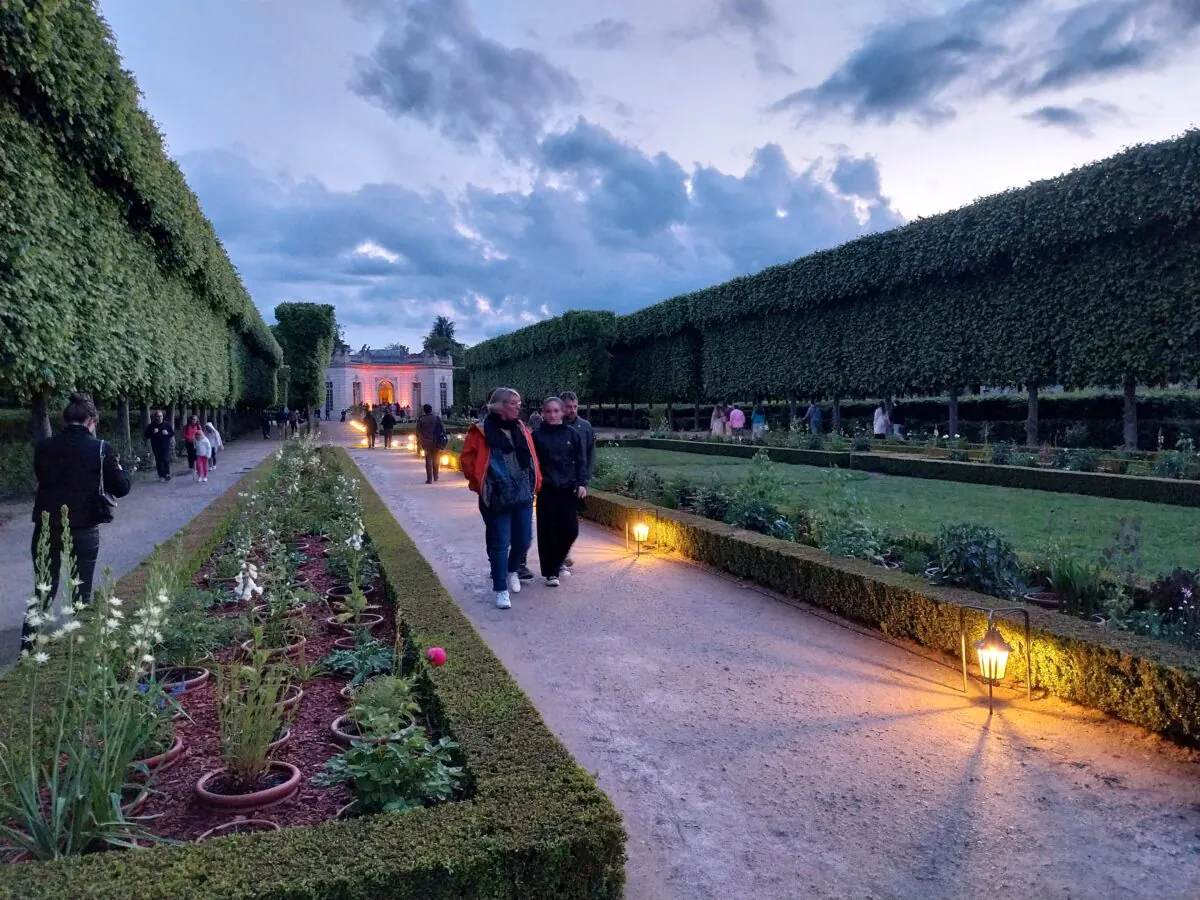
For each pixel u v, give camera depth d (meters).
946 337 22.95
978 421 26.56
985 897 2.68
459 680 3.79
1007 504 12.49
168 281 18.80
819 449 21.84
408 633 4.69
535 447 7.14
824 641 5.57
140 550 9.95
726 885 2.76
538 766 2.85
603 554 8.79
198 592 5.56
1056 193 18.80
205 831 2.83
